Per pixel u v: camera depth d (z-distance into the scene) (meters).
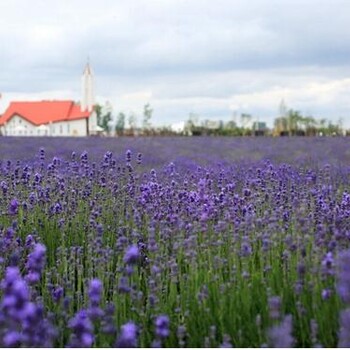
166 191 6.00
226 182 8.38
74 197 6.74
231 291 3.52
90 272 4.31
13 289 2.52
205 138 26.48
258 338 3.14
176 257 4.42
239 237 4.39
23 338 2.55
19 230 5.48
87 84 78.25
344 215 4.87
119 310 3.48
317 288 3.25
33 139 22.86
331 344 3.02
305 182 8.24
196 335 3.25
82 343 2.67
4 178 7.84
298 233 4.23
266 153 16.59
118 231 5.27
